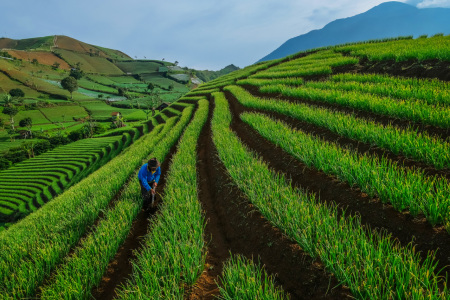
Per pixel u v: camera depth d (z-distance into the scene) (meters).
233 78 50.84
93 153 62.25
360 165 5.42
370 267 3.00
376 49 26.45
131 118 115.56
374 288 2.84
